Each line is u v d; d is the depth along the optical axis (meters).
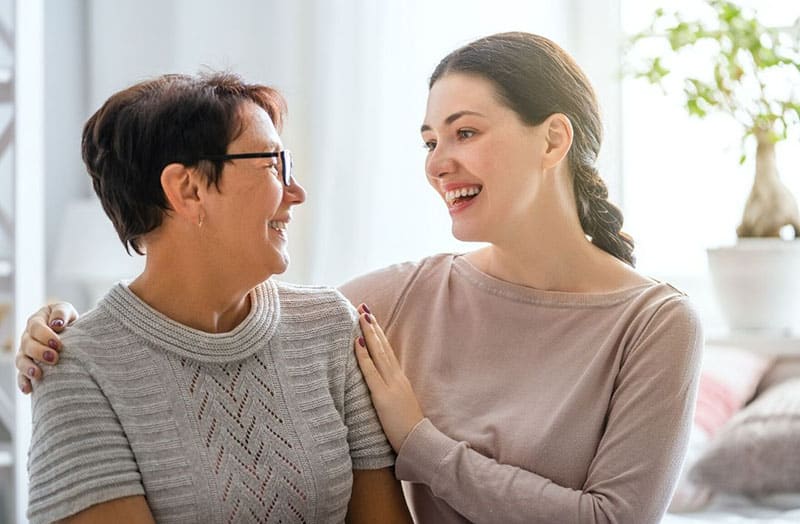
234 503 1.76
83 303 4.94
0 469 4.11
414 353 2.10
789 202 3.82
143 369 1.78
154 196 1.79
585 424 1.91
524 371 2.00
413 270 2.20
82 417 1.72
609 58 4.32
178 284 1.83
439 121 2.00
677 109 4.36
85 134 1.86
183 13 4.65
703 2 4.29
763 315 3.81
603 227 2.09
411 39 4.46
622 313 1.97
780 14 4.18
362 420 1.95
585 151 2.05
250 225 1.80
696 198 4.38
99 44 4.87
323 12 4.51
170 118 1.78
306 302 1.98
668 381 1.88
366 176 4.49
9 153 4.42
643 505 1.83
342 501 1.87
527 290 2.05
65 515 1.68
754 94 4.05
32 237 4.05
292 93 4.55
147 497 1.74
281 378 1.86
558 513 1.83
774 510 2.94
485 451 1.94
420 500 2.03
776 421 3.05
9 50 4.30
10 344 4.05
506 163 1.96
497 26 4.41
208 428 1.78
